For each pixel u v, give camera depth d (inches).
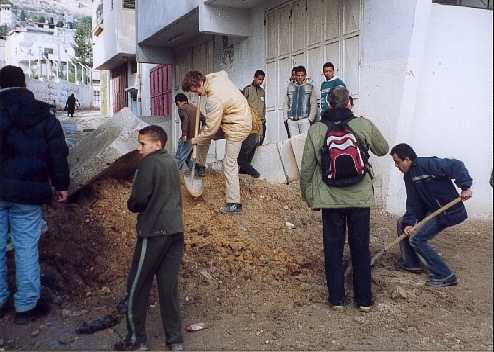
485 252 229.9
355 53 322.0
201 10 427.8
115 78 989.8
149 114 757.9
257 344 159.3
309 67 371.9
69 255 208.8
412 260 211.6
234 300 187.9
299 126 343.6
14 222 173.0
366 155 180.7
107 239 219.6
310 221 262.2
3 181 168.2
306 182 183.5
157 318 176.1
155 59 613.0
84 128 709.9
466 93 290.5
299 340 161.8
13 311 181.0
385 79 292.0
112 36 777.6
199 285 196.5
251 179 308.0
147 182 148.0
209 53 531.5
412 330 167.3
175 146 639.8
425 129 284.0
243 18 442.9
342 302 182.1
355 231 180.7
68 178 180.9
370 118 302.7
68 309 182.2
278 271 208.7
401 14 282.0
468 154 288.4
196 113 287.9
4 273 177.9
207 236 229.6
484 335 162.7
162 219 149.3
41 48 1640.0
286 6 396.5
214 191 276.2
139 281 150.0
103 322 168.7
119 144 237.6
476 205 286.8
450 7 285.4
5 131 170.6
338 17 339.0
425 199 198.7
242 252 219.9
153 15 538.3
